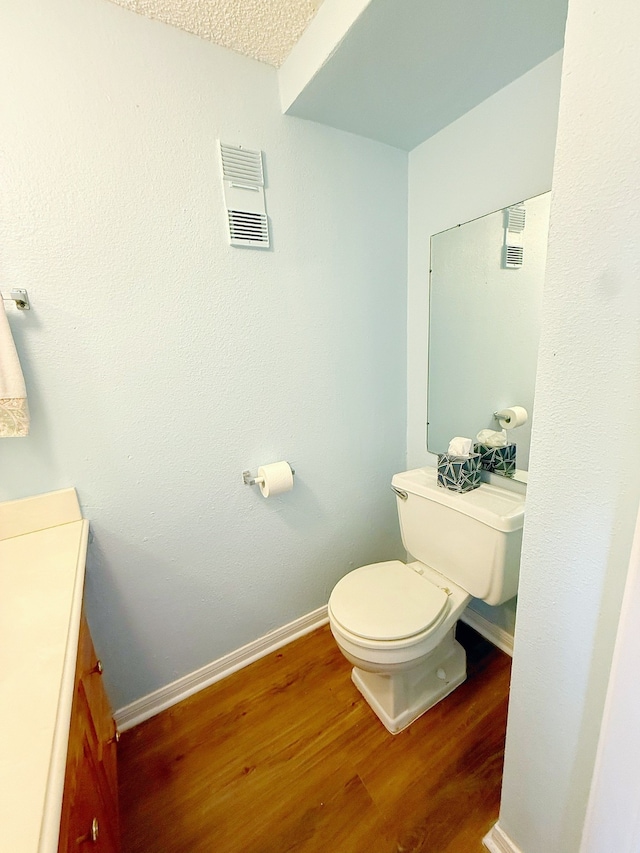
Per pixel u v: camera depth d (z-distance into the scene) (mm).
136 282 1050
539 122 1080
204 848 960
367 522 1766
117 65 935
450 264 1432
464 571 1256
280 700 1352
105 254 998
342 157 1337
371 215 1457
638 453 509
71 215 941
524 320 1211
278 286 1289
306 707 1319
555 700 708
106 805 775
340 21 905
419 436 1743
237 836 980
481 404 1406
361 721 1258
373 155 1410
